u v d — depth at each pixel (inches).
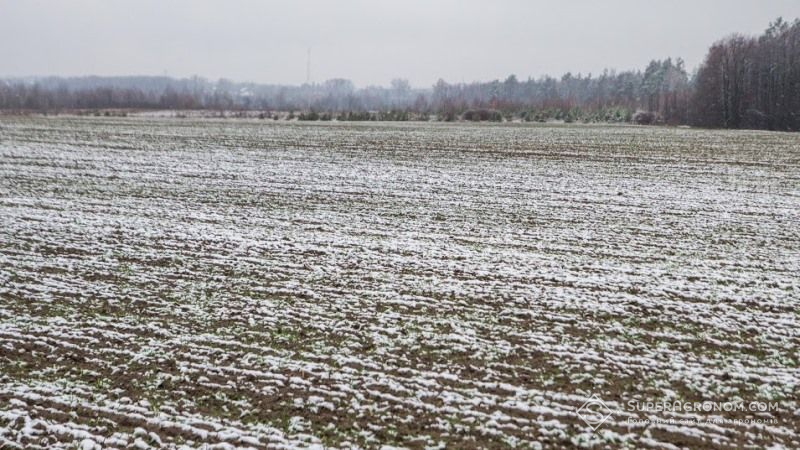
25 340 420.5
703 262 613.3
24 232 708.0
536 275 567.5
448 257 625.0
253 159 1341.0
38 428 320.2
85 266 585.0
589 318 468.4
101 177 1101.1
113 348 410.0
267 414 335.3
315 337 430.6
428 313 475.8
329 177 1116.5
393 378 373.1
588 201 917.8
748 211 849.5
